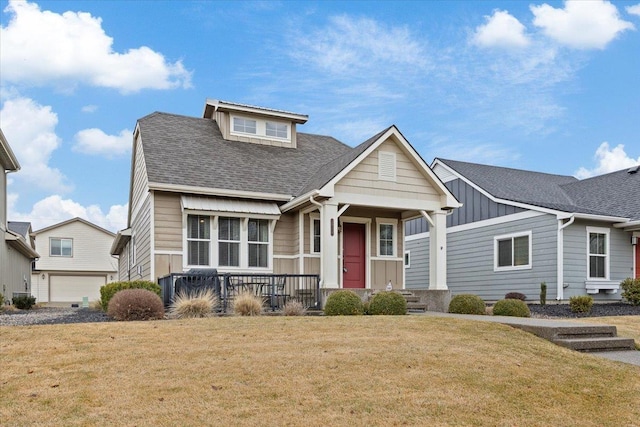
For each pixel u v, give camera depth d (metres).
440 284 15.57
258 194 15.62
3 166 20.64
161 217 14.75
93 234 41.19
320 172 16.84
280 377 6.51
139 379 6.34
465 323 10.26
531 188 23.11
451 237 23.62
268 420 5.29
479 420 5.55
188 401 5.70
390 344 8.19
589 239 18.88
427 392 6.22
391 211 17.72
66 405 5.55
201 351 7.53
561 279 18.08
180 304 11.52
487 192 21.50
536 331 9.72
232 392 5.99
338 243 16.91
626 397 6.59
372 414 5.54
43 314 14.74
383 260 17.53
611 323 12.24
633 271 19.55
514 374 7.07
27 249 24.38
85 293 40.44
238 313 11.89
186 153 16.66
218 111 18.67
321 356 7.39
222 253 15.38
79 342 7.98
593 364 7.96
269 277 14.19
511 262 20.31
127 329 8.95
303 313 12.47
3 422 5.14
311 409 5.60
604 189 22.36
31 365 6.84
